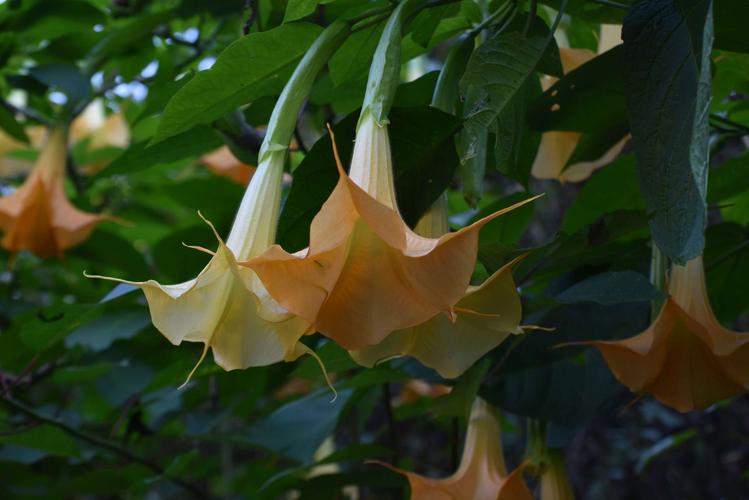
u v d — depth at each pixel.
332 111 1.54
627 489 2.16
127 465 1.68
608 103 1.14
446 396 1.15
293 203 1.00
